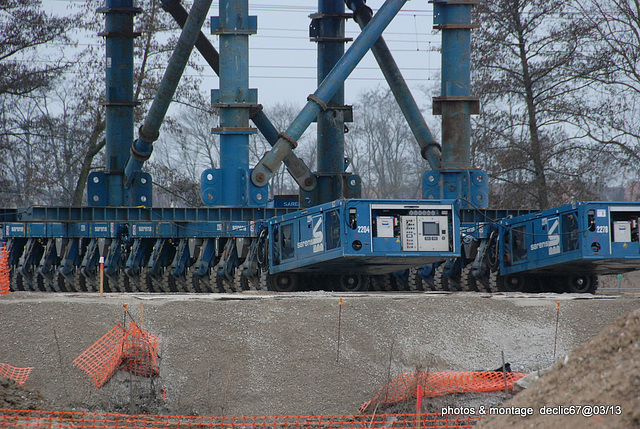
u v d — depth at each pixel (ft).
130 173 358.02
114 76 363.56
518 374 158.30
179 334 165.58
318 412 153.28
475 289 297.33
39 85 492.95
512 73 454.81
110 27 364.79
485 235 291.99
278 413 152.56
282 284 281.74
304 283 285.84
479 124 461.37
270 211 321.93
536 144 449.89
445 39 320.09
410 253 245.45
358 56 318.04
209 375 157.89
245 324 169.07
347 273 280.92
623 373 101.55
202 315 170.19
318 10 381.60
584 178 462.19
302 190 369.50
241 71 308.19
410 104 358.43
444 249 247.91
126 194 362.33
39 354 160.76
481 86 452.76
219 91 310.86
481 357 172.45
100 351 160.04
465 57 318.86
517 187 466.29
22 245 357.82
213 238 323.16
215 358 161.58
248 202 311.47
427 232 247.29
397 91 358.64
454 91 318.65
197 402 153.28
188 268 331.77
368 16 372.79
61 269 341.82
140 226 334.24
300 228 263.08
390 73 358.64
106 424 138.92
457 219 249.75
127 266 334.65
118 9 361.92
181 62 326.65
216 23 308.81
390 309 178.19
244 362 160.97
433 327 176.86
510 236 280.92
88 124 521.65
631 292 319.47
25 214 352.08
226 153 312.91
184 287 327.67
